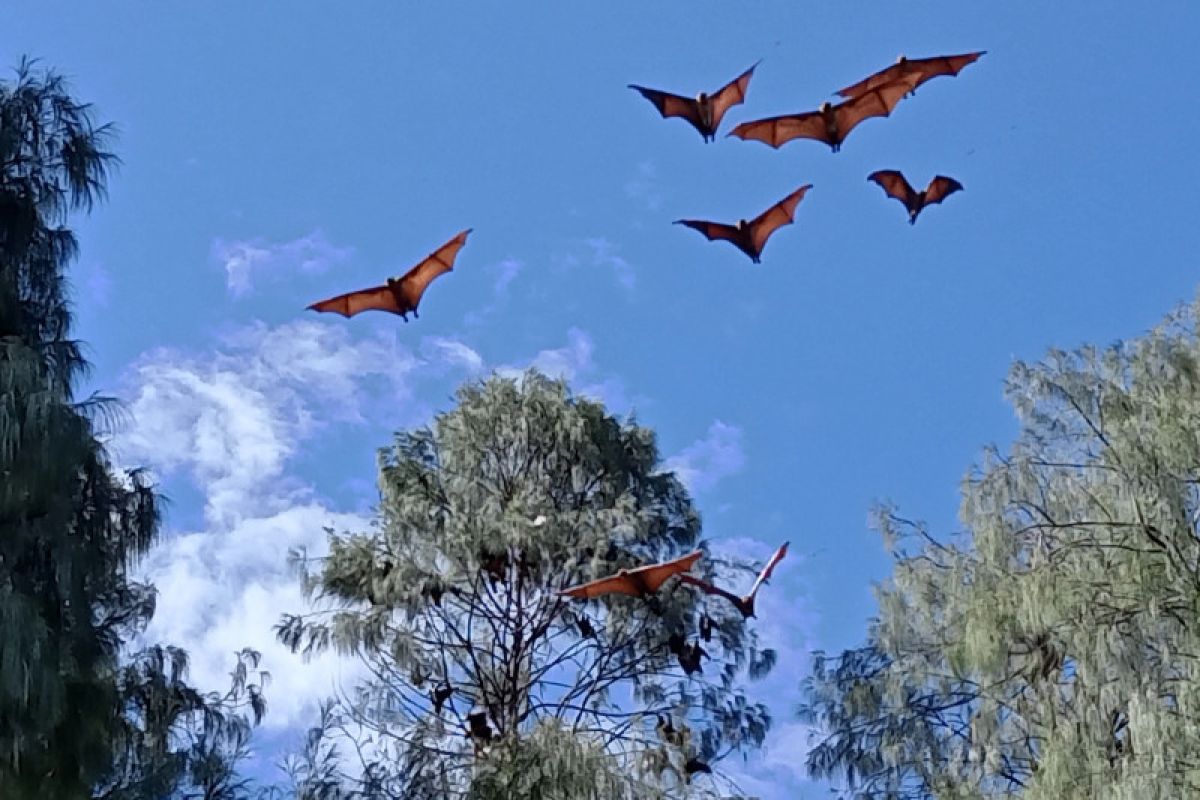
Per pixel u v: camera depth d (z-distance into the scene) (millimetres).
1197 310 17266
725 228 12484
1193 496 15656
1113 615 15414
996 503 17078
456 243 13109
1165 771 14031
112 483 16594
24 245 17047
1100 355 17672
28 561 14992
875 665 21219
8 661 13742
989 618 15992
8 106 17625
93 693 15102
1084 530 16453
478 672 20094
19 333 16266
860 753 20000
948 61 12391
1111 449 16016
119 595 18625
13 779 13961
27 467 14555
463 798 18578
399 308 12969
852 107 12375
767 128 12492
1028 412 17656
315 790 19250
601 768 18234
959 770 17688
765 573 11914
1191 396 16234
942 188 13469
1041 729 16078
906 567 18609
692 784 18531
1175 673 15180
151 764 18031
